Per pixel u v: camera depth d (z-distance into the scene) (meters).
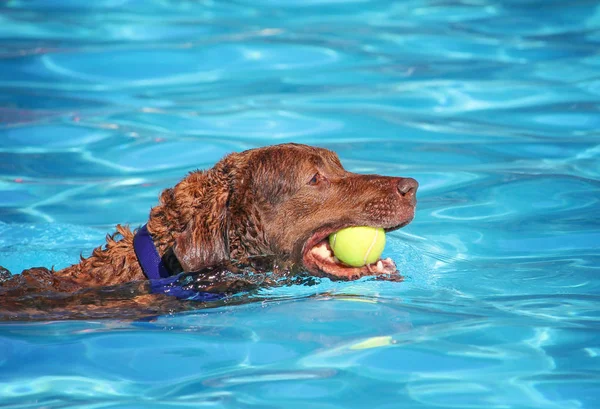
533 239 12.54
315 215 10.95
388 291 10.72
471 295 10.59
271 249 10.95
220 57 22.52
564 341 9.00
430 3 27.20
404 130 17.77
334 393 7.88
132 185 15.40
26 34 24.19
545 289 10.72
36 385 8.23
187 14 26.16
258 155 11.09
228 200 10.75
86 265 10.84
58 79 21.12
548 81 20.44
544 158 16.03
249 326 9.60
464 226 13.18
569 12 25.39
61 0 27.30
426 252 12.21
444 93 19.94
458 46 23.20
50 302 10.23
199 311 10.12
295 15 26.20
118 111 19.14
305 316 9.86
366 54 22.75
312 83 20.81
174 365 8.59
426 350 8.81
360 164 15.85
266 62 22.25
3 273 10.96
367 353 8.76
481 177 15.22
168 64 22.09
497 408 7.57
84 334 9.41
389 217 10.73
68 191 15.20
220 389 8.00
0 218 14.03
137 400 7.85
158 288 10.37
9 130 17.95
